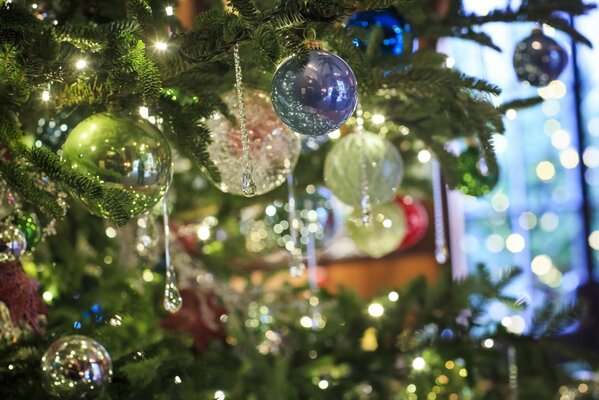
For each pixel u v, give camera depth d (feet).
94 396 3.64
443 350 5.52
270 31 3.10
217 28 3.36
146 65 3.30
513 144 12.34
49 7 4.00
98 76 3.48
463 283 5.59
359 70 3.85
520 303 5.60
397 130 5.13
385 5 3.42
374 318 5.79
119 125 3.39
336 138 5.42
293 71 3.18
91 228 5.70
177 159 5.74
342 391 5.38
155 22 3.88
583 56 11.82
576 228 12.01
